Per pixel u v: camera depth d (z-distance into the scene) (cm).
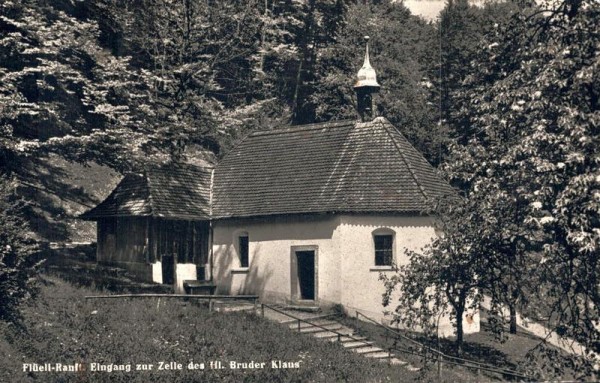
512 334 3366
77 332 2455
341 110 5091
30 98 3591
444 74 4994
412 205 3375
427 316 2906
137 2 4384
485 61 2852
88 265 3500
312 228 3491
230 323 2814
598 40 2477
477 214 2681
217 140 4778
